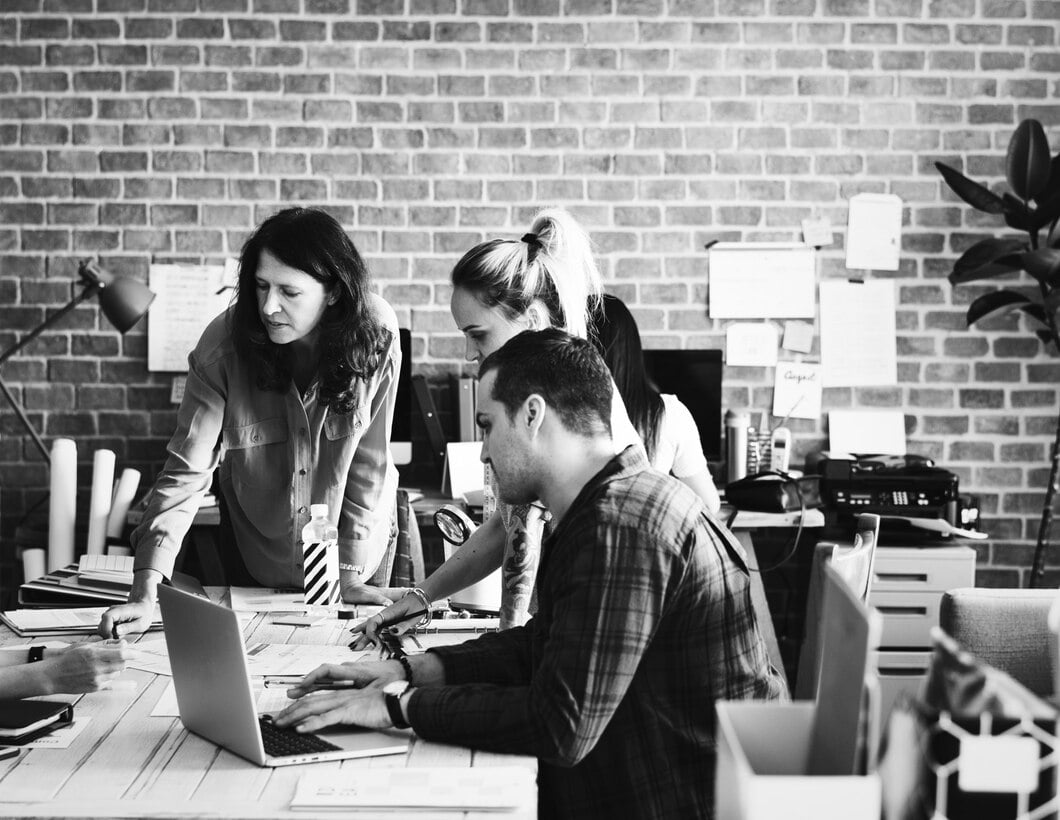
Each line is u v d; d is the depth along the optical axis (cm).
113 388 432
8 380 432
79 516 433
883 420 433
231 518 256
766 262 430
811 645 197
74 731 159
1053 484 398
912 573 376
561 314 205
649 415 230
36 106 426
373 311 238
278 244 222
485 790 137
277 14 425
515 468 161
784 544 433
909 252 432
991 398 433
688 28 427
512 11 426
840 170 430
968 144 430
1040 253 386
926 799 91
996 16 428
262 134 427
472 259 200
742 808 86
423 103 428
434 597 215
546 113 429
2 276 429
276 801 135
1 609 429
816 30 428
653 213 430
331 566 229
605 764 159
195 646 151
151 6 424
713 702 157
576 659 147
